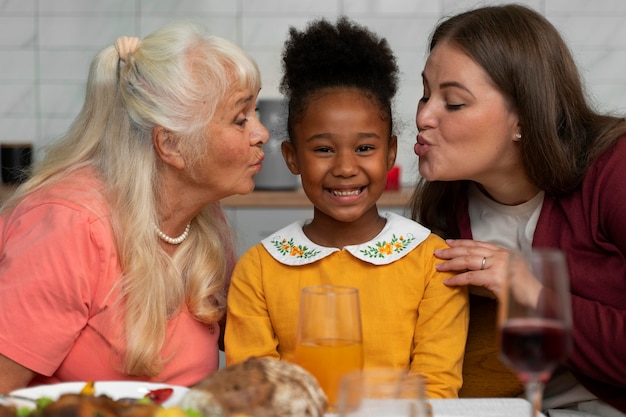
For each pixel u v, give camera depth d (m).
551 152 1.50
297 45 1.55
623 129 1.55
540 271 0.91
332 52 1.50
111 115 1.41
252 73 1.39
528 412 1.09
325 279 1.48
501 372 1.54
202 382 0.94
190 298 1.44
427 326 1.44
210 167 1.38
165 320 1.37
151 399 1.06
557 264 0.90
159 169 1.40
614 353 1.41
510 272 0.91
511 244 1.63
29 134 3.89
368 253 1.48
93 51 3.87
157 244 1.40
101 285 1.32
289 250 1.52
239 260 1.55
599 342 1.42
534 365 0.90
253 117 1.43
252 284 1.50
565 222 1.55
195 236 1.48
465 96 1.49
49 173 1.43
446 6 3.82
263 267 1.52
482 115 1.49
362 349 1.09
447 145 1.52
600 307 1.44
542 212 1.57
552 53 1.52
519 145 1.53
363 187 1.48
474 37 1.50
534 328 0.89
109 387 1.09
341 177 1.45
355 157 1.46
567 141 1.54
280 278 1.50
